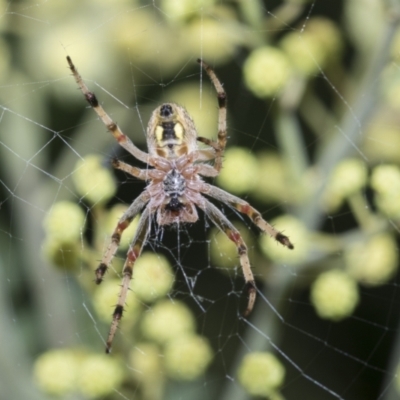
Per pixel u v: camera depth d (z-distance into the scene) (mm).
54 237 178
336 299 179
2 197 186
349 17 184
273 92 180
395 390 182
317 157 185
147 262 180
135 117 185
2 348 178
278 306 181
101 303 179
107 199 181
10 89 184
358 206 181
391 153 184
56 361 176
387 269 181
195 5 181
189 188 185
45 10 184
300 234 179
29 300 185
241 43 181
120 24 183
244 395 178
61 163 186
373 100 180
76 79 179
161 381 178
